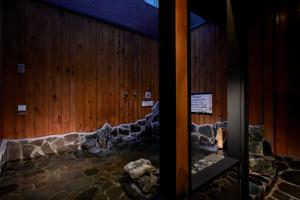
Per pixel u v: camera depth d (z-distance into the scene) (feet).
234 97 7.66
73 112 15.61
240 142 7.43
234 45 7.69
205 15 14.37
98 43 17.11
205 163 10.90
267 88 13.58
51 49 14.49
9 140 12.73
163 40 4.47
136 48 20.10
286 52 12.80
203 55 17.66
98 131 17.02
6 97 12.66
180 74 4.35
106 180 9.99
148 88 21.21
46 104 14.30
